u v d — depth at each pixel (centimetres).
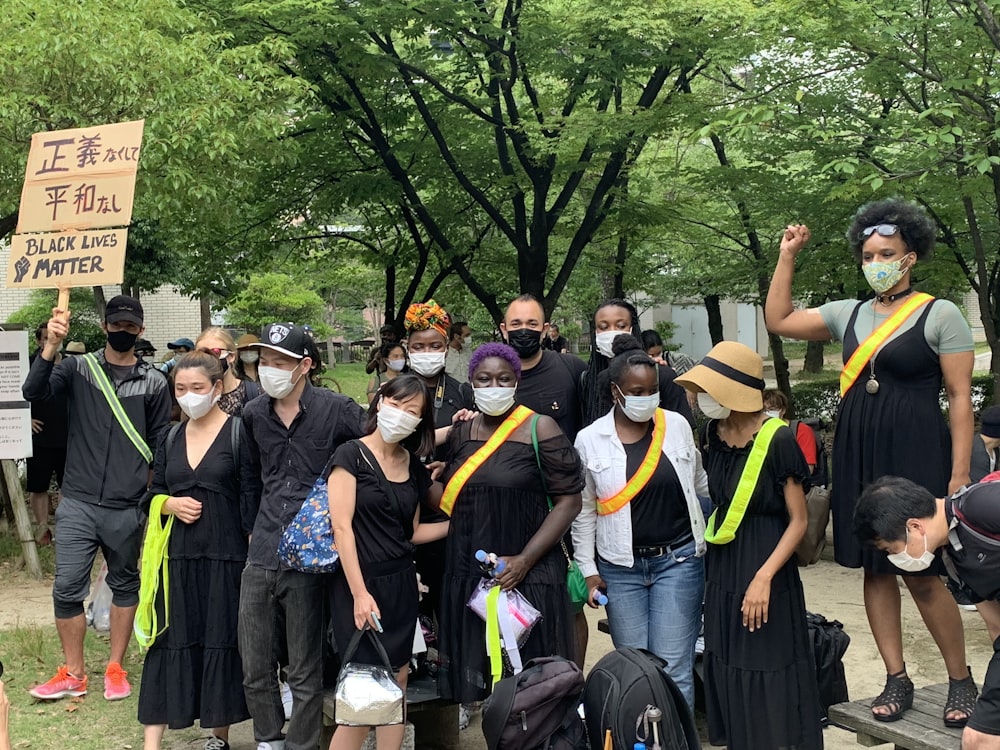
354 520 399
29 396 512
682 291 1678
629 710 344
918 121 867
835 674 459
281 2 1006
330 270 1992
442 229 1436
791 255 407
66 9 742
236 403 516
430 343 491
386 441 400
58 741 482
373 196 1309
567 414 498
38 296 2308
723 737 399
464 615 406
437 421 489
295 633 416
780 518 389
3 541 863
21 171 805
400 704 382
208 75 831
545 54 1155
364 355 3288
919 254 365
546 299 1316
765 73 1063
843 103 1068
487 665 403
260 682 427
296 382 432
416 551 466
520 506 402
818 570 820
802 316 402
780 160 1188
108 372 542
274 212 1391
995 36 798
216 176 876
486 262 1555
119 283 514
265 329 426
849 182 834
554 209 1296
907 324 359
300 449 430
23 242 529
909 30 890
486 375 401
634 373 408
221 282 1489
